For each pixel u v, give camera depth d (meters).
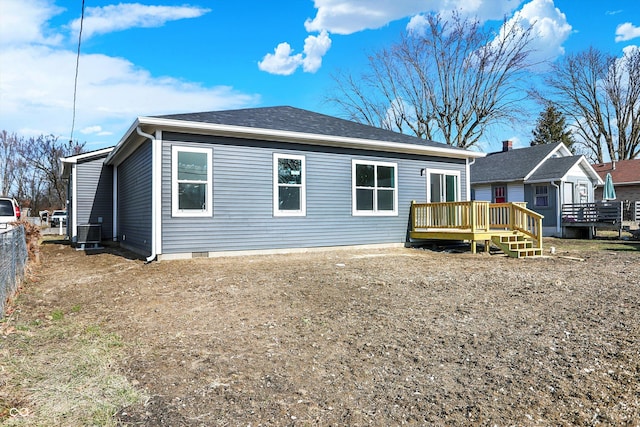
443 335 4.22
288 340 4.12
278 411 2.77
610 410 2.74
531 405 2.83
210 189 9.57
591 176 21.56
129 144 10.97
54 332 4.36
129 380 3.21
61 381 3.13
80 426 2.50
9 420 2.50
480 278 7.05
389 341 4.08
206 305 5.35
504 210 12.13
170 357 3.69
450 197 13.89
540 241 11.13
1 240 4.86
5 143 43.81
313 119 13.18
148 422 2.59
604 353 3.65
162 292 6.07
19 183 44.91
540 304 5.31
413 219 12.86
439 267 8.30
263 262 8.76
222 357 3.69
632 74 32.47
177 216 9.18
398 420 2.67
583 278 7.02
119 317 4.95
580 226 18.50
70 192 17.06
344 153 11.69
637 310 4.89
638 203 18.25
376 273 7.45
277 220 10.50
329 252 10.88
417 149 12.65
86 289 6.56
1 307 4.81
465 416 2.71
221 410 2.77
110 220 15.78
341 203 11.61
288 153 10.72
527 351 3.76
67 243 15.87
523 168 21.11
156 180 8.94
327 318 4.80
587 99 34.50
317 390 3.09
